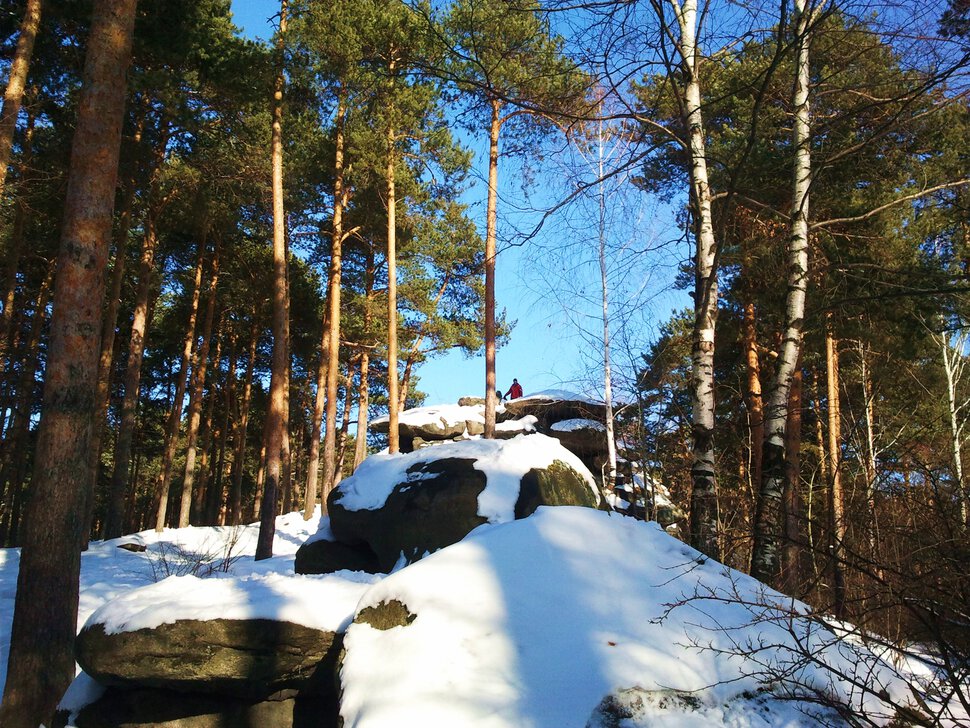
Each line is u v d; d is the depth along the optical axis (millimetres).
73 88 13172
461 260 23422
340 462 29625
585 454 18531
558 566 3650
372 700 2936
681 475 9719
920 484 3986
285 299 14859
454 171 20859
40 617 5898
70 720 4648
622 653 3027
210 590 4844
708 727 2818
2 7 11203
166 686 4445
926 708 2887
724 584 3863
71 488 6223
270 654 4414
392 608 3508
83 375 6418
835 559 3408
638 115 7258
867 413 11891
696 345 6965
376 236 24469
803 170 7707
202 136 15953
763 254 8719
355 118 19453
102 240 6660
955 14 6066
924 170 8898
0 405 24969
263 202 17656
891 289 8844
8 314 16391
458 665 2988
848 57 7539
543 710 2758
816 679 3191
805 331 10844
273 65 14977
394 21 14555
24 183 13969
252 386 34031
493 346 17969
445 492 7980
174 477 37281
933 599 3094
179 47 12531
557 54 8633
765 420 7074
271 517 13891
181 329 27875
